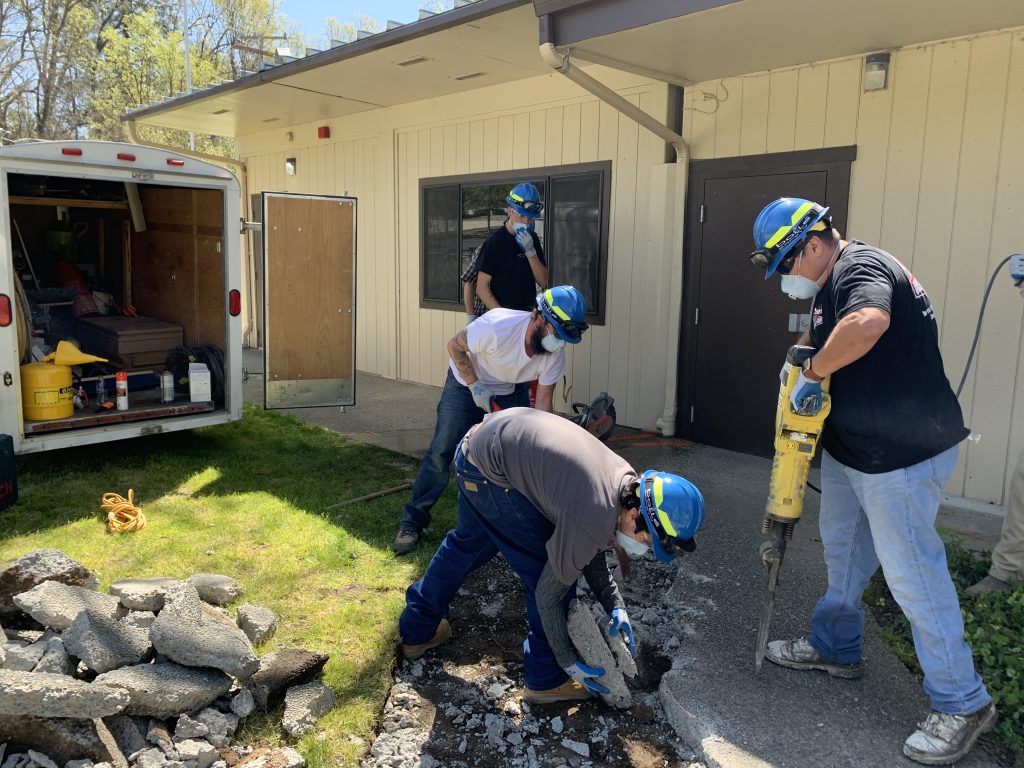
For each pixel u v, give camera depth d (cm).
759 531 463
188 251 674
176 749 257
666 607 376
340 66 720
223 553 424
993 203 480
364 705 297
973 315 494
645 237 676
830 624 311
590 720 296
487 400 398
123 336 656
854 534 300
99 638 280
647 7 445
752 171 594
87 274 775
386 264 975
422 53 666
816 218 270
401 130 924
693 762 274
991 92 475
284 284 704
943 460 265
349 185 1021
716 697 297
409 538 431
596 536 244
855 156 537
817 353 263
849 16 449
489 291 541
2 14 2547
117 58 2495
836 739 275
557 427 268
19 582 321
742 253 610
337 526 465
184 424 598
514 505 272
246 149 1221
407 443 664
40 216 741
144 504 498
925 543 265
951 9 434
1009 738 272
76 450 617
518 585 401
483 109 812
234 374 620
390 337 984
